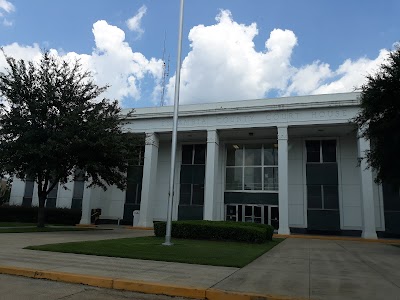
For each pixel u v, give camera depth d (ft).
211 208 87.30
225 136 99.50
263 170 98.37
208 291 19.97
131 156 74.64
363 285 22.89
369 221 76.23
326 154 93.25
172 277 23.68
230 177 100.89
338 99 83.76
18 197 120.06
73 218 106.01
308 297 19.26
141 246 40.32
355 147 90.94
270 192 95.96
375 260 37.27
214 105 94.32
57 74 69.36
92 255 33.17
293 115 85.10
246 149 101.55
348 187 89.40
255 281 23.29
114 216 107.76
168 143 109.09
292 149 95.91
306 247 53.01
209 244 47.29
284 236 78.64
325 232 88.58
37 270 24.56
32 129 64.54
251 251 40.68
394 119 48.47
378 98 49.57
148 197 95.30
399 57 47.93
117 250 35.94
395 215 82.89
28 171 64.18
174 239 53.78
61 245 39.04
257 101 90.94
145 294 20.70
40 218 72.28
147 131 98.63
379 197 84.74
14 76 66.80
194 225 55.57
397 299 19.25
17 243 41.81
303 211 91.45
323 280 24.38
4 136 64.95
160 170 108.06
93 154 67.26
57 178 69.92
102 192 110.01
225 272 26.40
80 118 66.39
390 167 53.26
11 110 66.49
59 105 68.08
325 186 91.25
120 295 20.31
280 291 20.56
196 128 93.50
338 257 39.78
